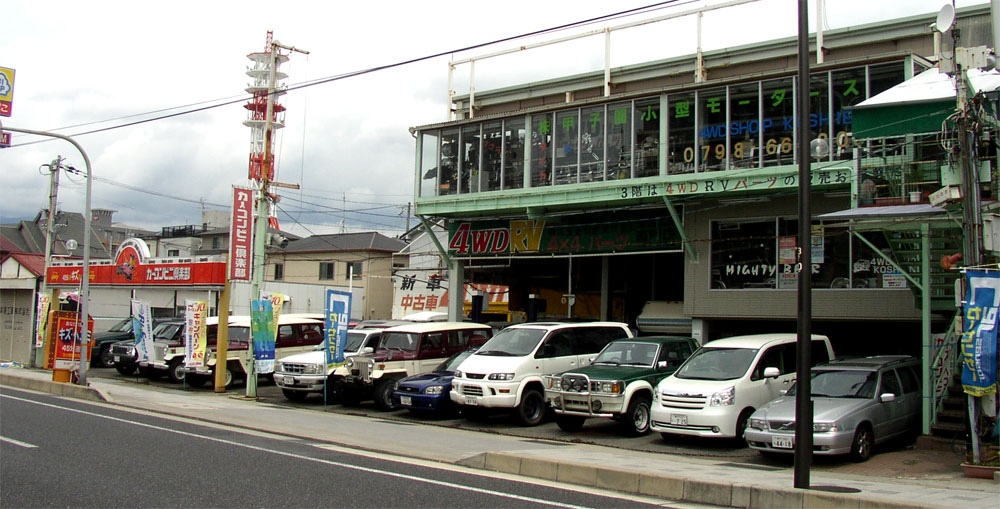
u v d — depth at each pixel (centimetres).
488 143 2409
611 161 2155
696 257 2112
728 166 1966
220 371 2244
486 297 3006
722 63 2238
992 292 1026
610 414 1459
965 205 1117
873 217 1254
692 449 1359
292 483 926
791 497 856
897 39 1991
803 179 916
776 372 1357
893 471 1134
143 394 2122
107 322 3759
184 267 2338
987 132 1185
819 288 1927
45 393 2105
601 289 2698
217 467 1024
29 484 884
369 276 4275
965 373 1043
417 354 1952
